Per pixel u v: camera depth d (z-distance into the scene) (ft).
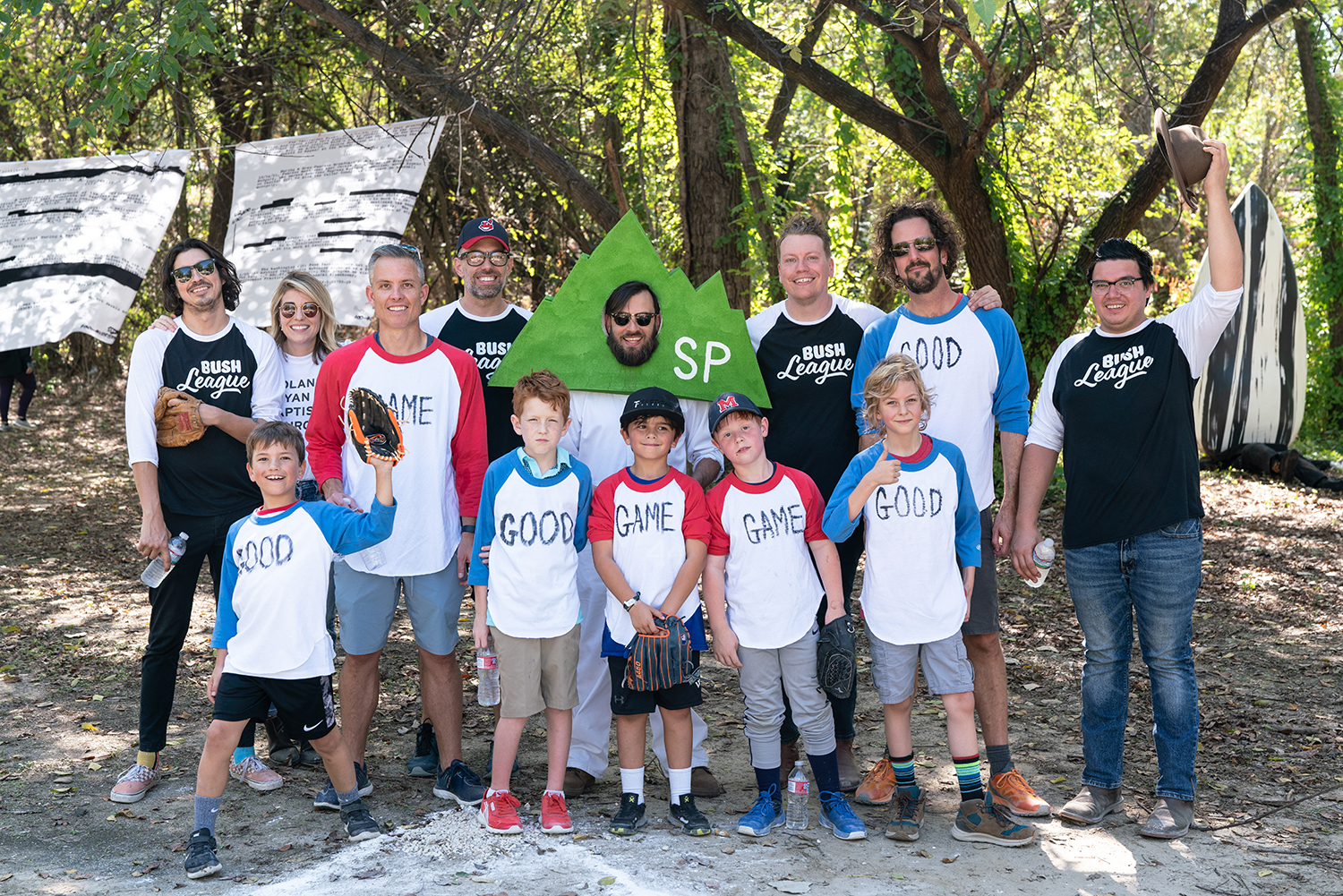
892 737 13.12
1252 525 33.68
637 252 15.20
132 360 14.61
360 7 35.27
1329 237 49.67
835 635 12.87
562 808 13.07
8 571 28.63
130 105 27.04
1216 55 33.14
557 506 13.14
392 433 12.48
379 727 17.63
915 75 33.53
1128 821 13.57
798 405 14.71
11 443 48.62
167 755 16.03
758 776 13.38
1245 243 42.09
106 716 17.88
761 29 29.01
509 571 13.05
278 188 28.04
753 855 12.39
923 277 13.83
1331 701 18.65
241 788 14.70
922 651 13.20
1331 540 31.55
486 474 13.43
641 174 36.65
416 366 14.12
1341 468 41.01
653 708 13.10
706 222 33.58
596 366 15.03
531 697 13.10
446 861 12.17
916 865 12.19
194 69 35.19
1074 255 37.76
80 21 30.60
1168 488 13.07
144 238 25.88
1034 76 35.88
